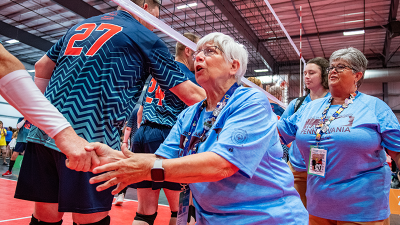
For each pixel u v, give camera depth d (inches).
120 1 64.2
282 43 629.6
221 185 42.6
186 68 97.7
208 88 48.7
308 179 70.1
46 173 54.6
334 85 70.1
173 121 95.3
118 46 56.4
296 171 92.1
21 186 55.4
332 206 63.9
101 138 53.2
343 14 538.9
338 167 63.7
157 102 95.2
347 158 62.8
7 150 517.0
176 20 497.4
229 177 42.6
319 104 75.2
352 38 633.0
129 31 58.9
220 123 43.1
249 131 39.1
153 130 93.4
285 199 44.6
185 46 102.7
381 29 577.0
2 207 127.9
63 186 50.7
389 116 63.1
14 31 580.1
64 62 56.9
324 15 542.9
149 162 35.6
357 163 62.3
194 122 50.5
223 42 47.4
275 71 669.3
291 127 82.0
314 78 106.2
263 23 533.3
